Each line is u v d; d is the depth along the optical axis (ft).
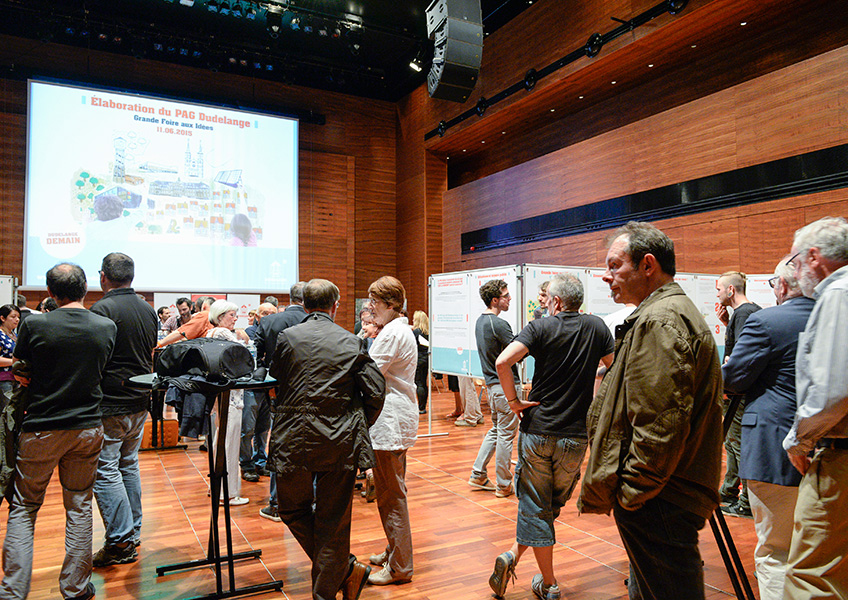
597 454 4.90
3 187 28.43
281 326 12.33
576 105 29.17
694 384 4.47
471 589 8.27
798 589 5.09
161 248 31.94
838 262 5.32
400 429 8.32
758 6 19.81
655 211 23.12
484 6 29.86
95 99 30.58
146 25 30.42
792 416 6.18
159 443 17.67
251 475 14.16
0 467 7.14
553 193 28.60
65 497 7.70
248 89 35.63
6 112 28.84
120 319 9.02
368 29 31.73
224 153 33.91
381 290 8.69
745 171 19.74
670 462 4.36
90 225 30.14
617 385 4.88
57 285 7.63
